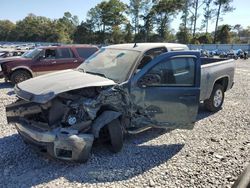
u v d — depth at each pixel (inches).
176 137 217.2
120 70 191.6
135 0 3516.2
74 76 187.2
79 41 3828.7
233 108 310.7
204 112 291.9
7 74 442.9
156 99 191.2
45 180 150.9
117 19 3666.3
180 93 197.3
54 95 157.6
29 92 164.7
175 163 172.6
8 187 143.9
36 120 171.3
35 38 4350.4
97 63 213.2
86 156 165.8
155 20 3405.5
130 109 185.2
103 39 3688.5
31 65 448.5
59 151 159.0
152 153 186.7
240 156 183.6
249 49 2041.1
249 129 240.1
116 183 148.9
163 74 193.8
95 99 172.1
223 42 2854.3
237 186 140.7
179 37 3152.1
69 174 157.4
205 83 265.0
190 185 147.6
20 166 166.1
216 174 159.3
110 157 179.2
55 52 464.8
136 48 209.2
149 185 147.1
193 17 3134.8
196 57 206.4
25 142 182.5
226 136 221.9
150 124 193.8
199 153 187.9
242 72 733.3
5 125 237.1
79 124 166.4
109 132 177.9
